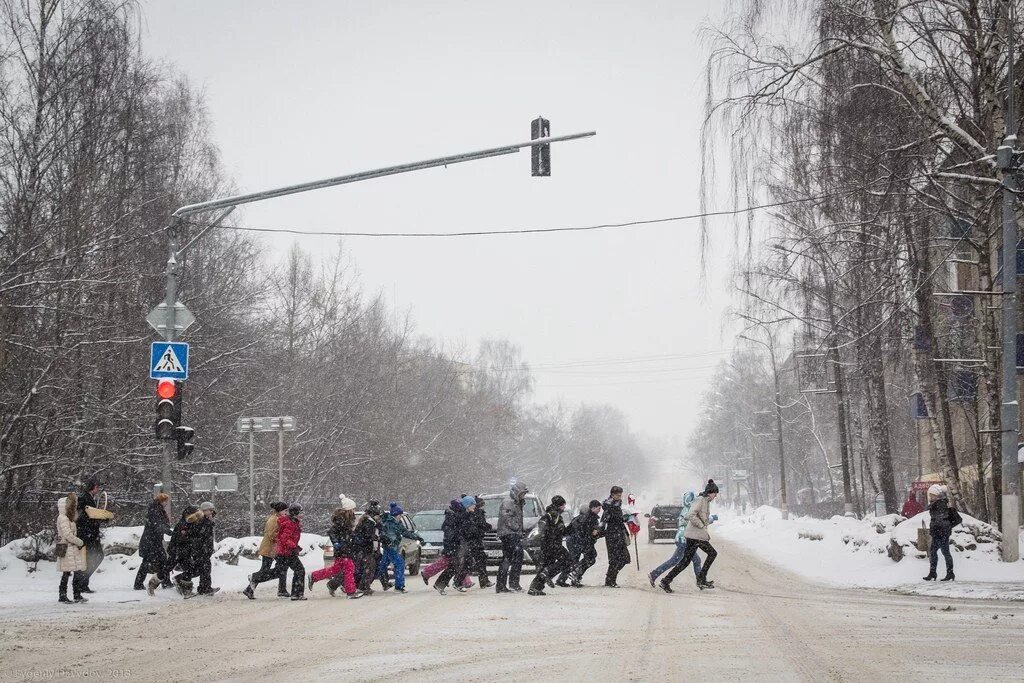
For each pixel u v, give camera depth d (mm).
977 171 22828
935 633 13195
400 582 21297
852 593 20078
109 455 29969
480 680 9844
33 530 24953
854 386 45031
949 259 25141
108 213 28750
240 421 29422
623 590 20781
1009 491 22062
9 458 25078
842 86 23031
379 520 21344
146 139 32000
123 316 30656
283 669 10656
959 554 23188
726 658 11117
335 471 49031
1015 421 22109
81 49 28453
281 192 21688
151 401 32531
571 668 10531
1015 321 21781
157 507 20578
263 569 19453
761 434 92188
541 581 19531
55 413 26359
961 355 32188
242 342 39844
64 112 27531
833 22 22438
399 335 63938
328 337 50938
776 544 41062
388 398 56812
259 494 41906
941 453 29969
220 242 39656
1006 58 22609
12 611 17000
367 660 11250
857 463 77188
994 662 10672
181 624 15000
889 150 22484
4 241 25250
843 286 29766
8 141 26203
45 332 26516
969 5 22031
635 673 10125
